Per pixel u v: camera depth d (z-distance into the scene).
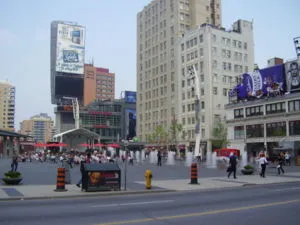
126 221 9.55
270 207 12.07
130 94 140.00
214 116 82.56
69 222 9.38
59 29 138.75
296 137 58.41
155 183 21.45
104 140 133.50
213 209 11.70
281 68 63.44
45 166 40.75
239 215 10.52
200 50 86.94
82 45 142.12
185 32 94.00
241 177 26.20
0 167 38.09
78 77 140.38
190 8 101.75
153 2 110.19
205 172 31.80
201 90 85.62
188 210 11.51
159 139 97.88
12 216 10.36
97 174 17.06
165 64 102.50
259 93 67.31
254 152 67.19
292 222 9.41
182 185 20.47
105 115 135.12
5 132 81.00
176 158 77.12
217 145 76.00
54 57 144.00
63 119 136.38
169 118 99.06
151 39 110.19
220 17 105.56
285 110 61.50
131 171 32.34
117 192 16.75
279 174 29.31
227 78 86.19
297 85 60.28
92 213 10.93
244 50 90.56
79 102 139.75
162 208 11.98
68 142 79.25
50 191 16.92
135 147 95.56
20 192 16.42
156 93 106.19
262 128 65.56
